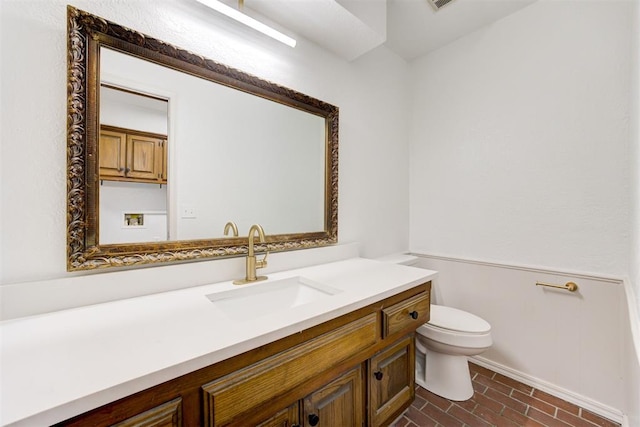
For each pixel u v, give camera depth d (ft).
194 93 3.80
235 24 4.14
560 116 5.39
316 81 5.33
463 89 6.85
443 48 7.21
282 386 2.52
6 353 1.97
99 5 3.05
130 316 2.67
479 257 6.61
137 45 3.23
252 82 4.31
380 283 3.99
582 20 5.11
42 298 2.68
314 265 5.22
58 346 2.08
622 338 4.66
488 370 6.32
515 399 5.31
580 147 5.17
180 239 3.71
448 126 7.15
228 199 4.18
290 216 4.97
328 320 2.91
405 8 5.83
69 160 2.83
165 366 1.83
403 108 7.73
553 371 5.47
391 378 4.07
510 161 6.08
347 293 3.50
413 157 7.94
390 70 7.25
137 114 3.33
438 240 7.39
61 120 2.84
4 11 2.57
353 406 3.41
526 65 5.81
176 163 3.67
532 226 5.79
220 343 2.15
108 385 1.63
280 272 4.66
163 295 3.32
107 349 2.04
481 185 6.56
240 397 2.23
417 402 5.24
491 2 5.70
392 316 3.82
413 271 4.74
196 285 3.71
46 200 2.77
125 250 3.21
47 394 1.55
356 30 4.86
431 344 5.43
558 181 5.44
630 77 4.51
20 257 2.65
